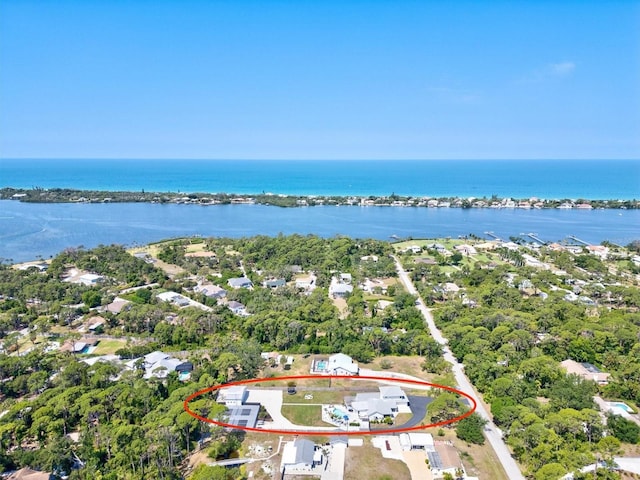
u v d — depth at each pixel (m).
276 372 84.56
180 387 74.19
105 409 67.56
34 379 77.31
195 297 125.75
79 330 104.75
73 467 58.09
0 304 116.12
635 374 77.62
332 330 97.06
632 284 141.00
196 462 59.28
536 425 60.53
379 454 60.72
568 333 91.75
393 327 106.00
